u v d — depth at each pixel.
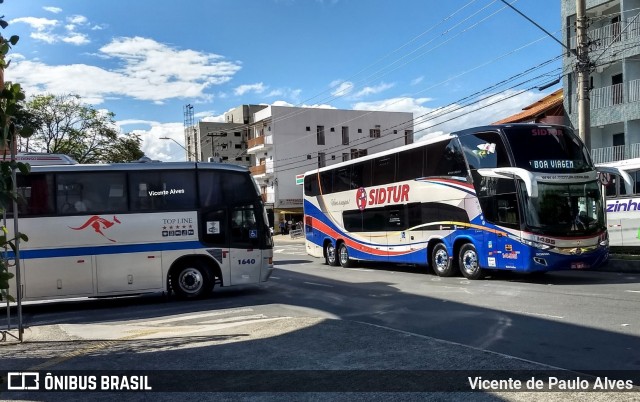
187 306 12.80
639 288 12.35
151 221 13.64
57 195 13.25
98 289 13.23
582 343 7.09
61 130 41.25
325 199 23.39
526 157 13.73
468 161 15.18
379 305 11.27
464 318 9.26
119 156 43.56
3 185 3.95
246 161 84.25
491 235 14.29
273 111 64.38
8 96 4.17
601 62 28.59
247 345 7.52
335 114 67.25
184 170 14.02
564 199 13.60
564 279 14.84
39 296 12.92
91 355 7.47
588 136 18.06
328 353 6.79
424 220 16.97
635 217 18.42
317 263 24.89
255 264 14.23
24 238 4.28
